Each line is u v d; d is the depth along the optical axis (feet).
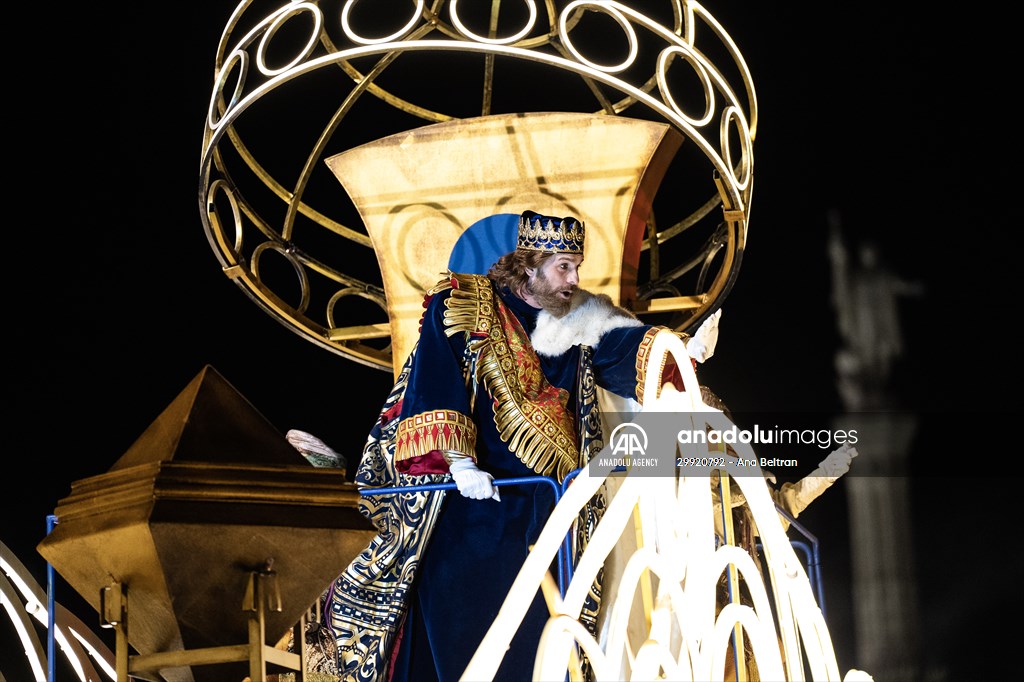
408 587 24.98
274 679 27.84
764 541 22.67
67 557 18.78
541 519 24.98
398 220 35.01
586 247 33.86
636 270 34.53
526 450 25.16
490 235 34.12
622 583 19.81
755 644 21.40
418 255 34.81
